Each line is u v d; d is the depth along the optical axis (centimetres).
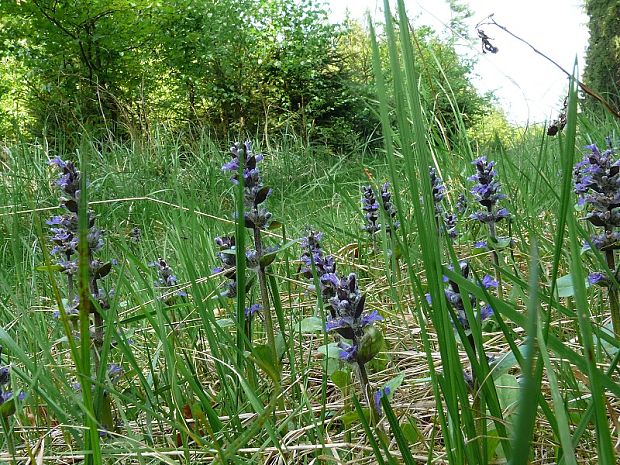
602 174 227
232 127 1917
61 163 254
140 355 323
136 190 817
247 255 261
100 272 245
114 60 1988
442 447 199
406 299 384
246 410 240
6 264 525
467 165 531
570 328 276
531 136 696
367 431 152
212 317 256
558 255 119
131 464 214
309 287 334
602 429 99
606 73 1614
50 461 227
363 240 480
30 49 1939
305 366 287
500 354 234
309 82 2373
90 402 140
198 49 2195
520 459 79
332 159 1305
